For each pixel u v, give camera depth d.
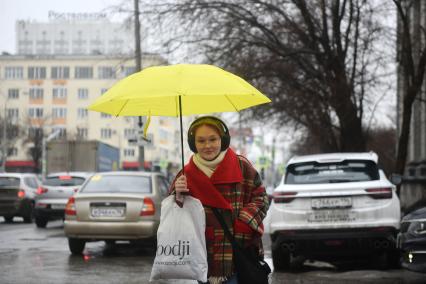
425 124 50.00
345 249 18.42
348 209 18.28
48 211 37.94
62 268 19.53
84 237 22.59
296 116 40.38
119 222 22.39
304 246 18.50
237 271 7.59
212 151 7.68
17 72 182.00
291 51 35.38
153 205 22.69
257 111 40.69
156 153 179.12
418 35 33.81
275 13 35.88
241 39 35.22
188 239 7.42
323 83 36.62
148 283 16.78
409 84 32.09
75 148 64.75
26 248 25.44
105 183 23.56
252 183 7.79
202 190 7.59
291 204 18.62
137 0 35.25
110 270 19.12
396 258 19.08
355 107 36.81
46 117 146.88
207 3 34.47
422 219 15.35
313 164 19.28
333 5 34.84
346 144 37.47
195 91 7.38
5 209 42.69
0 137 125.44
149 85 7.51
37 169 134.25
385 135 92.50
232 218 7.60
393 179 20.66
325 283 16.77
